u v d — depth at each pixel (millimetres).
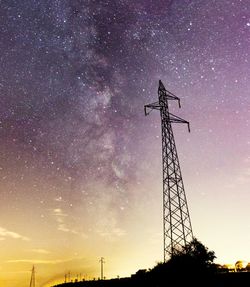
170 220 26828
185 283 24234
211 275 23656
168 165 28406
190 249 26109
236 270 27922
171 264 25453
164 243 26484
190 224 26750
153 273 27125
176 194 27312
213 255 25875
